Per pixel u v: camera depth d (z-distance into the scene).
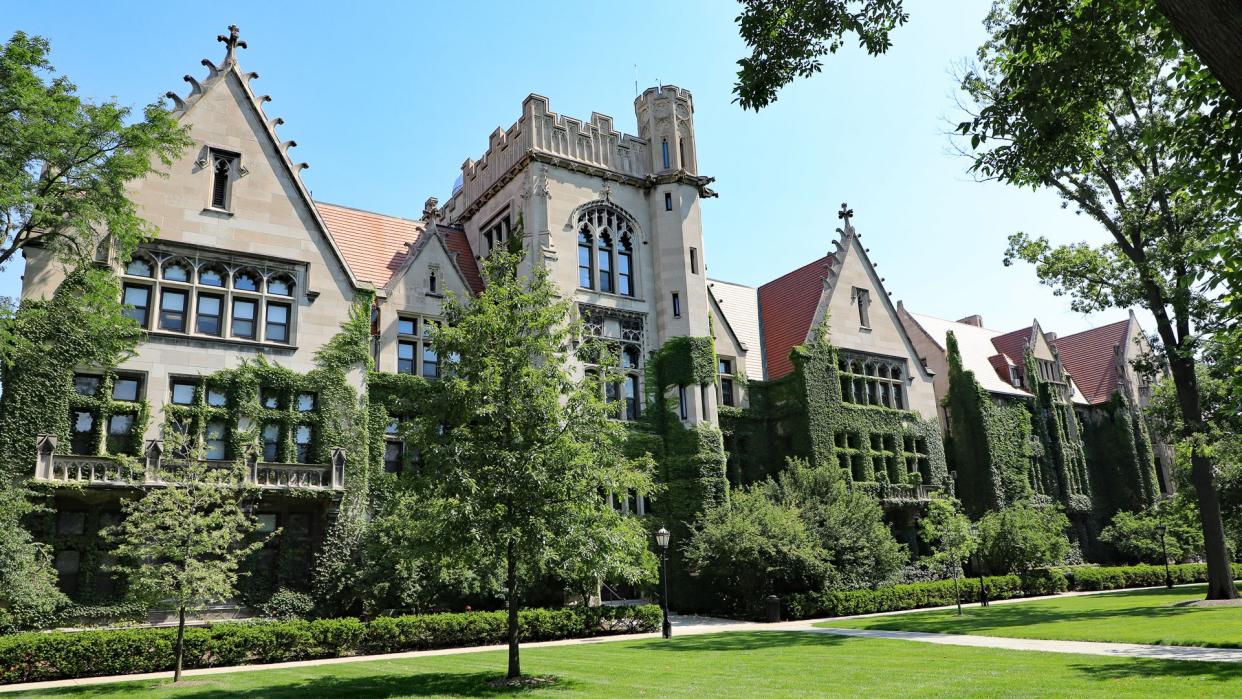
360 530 29.97
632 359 40.03
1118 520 51.38
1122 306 35.75
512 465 17.62
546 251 38.00
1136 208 33.88
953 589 38.75
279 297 31.94
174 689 17.81
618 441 21.38
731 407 42.75
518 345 19.09
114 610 26.20
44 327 27.55
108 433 28.06
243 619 27.56
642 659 20.45
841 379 45.34
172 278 30.39
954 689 14.11
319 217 33.41
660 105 43.69
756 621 32.81
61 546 26.28
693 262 41.59
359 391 32.16
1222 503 41.09
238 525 28.61
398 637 25.19
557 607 31.53
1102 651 18.95
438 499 17.98
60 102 23.06
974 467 50.06
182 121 31.69
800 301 47.56
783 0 14.98
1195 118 15.25
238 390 30.08
